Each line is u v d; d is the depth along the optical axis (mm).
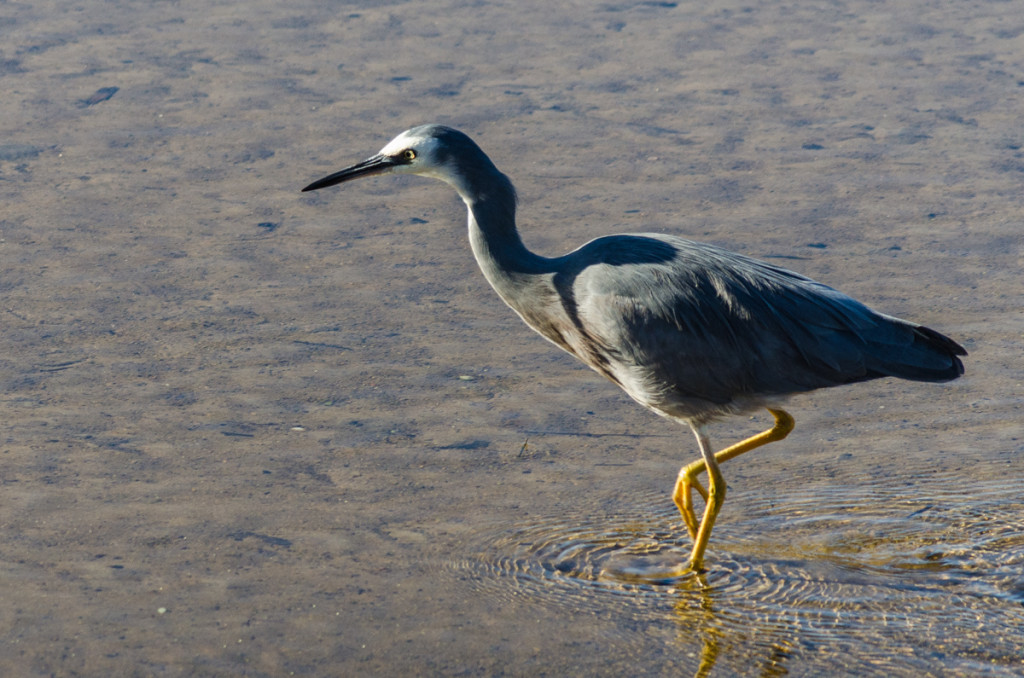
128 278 15078
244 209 17297
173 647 8703
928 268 15320
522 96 22062
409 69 23516
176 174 18531
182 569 9633
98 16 26797
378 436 11750
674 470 11250
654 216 17047
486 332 13898
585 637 8938
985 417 12016
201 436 11688
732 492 10977
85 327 13820
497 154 19391
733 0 28422
